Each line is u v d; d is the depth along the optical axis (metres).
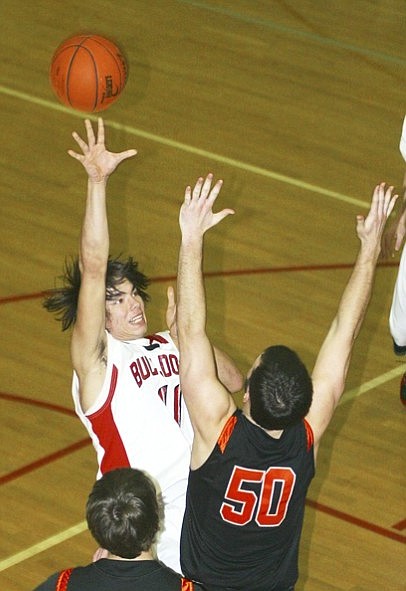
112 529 7.46
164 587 7.49
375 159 22.59
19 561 12.10
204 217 8.26
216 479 8.12
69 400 14.99
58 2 28.53
